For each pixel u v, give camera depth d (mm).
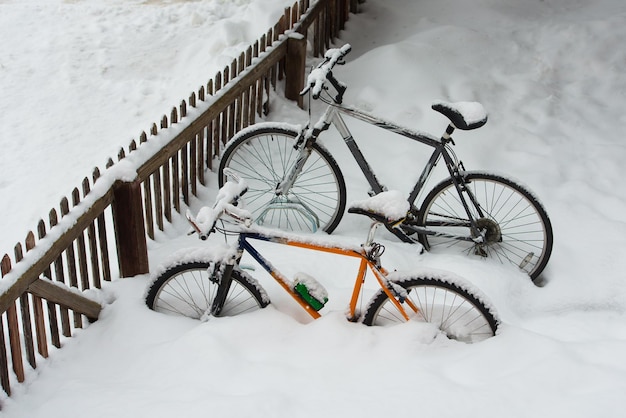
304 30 5773
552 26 6652
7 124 5699
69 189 4945
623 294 4133
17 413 3129
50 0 7859
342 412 2881
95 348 3520
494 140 5418
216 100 4812
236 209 3373
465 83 5859
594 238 4570
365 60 6113
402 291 3375
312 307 3551
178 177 4613
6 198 4891
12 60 6574
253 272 4066
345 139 4461
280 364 3223
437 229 4625
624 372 2979
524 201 4891
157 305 3748
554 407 2820
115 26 7164
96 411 3006
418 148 5324
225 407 2910
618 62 6273
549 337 3277
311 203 4895
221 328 3441
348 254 3412
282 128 4570
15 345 3227
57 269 3543
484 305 3324
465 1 7090
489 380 3035
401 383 3045
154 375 3256
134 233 3900
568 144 5457
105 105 5914
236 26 6234
